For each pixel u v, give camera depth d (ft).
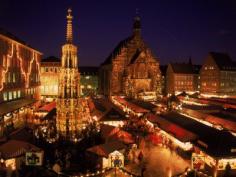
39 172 103.55
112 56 393.91
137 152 141.18
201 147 122.42
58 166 107.45
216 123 175.42
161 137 161.38
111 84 388.16
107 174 110.63
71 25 148.56
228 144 118.42
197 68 504.02
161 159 132.57
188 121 166.91
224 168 112.16
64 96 146.61
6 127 170.81
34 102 243.60
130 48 394.52
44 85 360.69
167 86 491.72
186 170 110.93
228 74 431.84
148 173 114.73
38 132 148.46
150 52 398.21
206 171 114.83
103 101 275.59
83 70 489.26
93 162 119.75
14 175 99.40
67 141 139.44
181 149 141.28
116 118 184.34
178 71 474.49
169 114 198.59
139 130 180.55
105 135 141.59
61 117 145.59
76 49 148.36
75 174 108.47
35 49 279.69
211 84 437.17
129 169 119.55
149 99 378.94
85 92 473.67
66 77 146.20
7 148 110.22
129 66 382.01
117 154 116.98
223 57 442.09
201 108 230.89
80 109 150.20
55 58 382.42
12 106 188.55
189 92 477.77
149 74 396.78
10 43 199.82
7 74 193.36
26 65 248.32
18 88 220.23
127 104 266.98
